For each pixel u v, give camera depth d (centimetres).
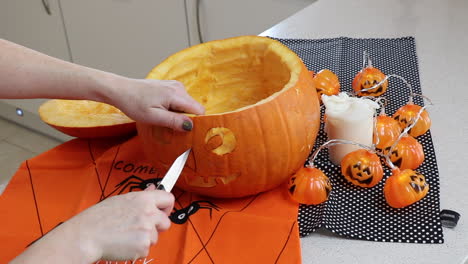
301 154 80
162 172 83
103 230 61
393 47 118
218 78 94
